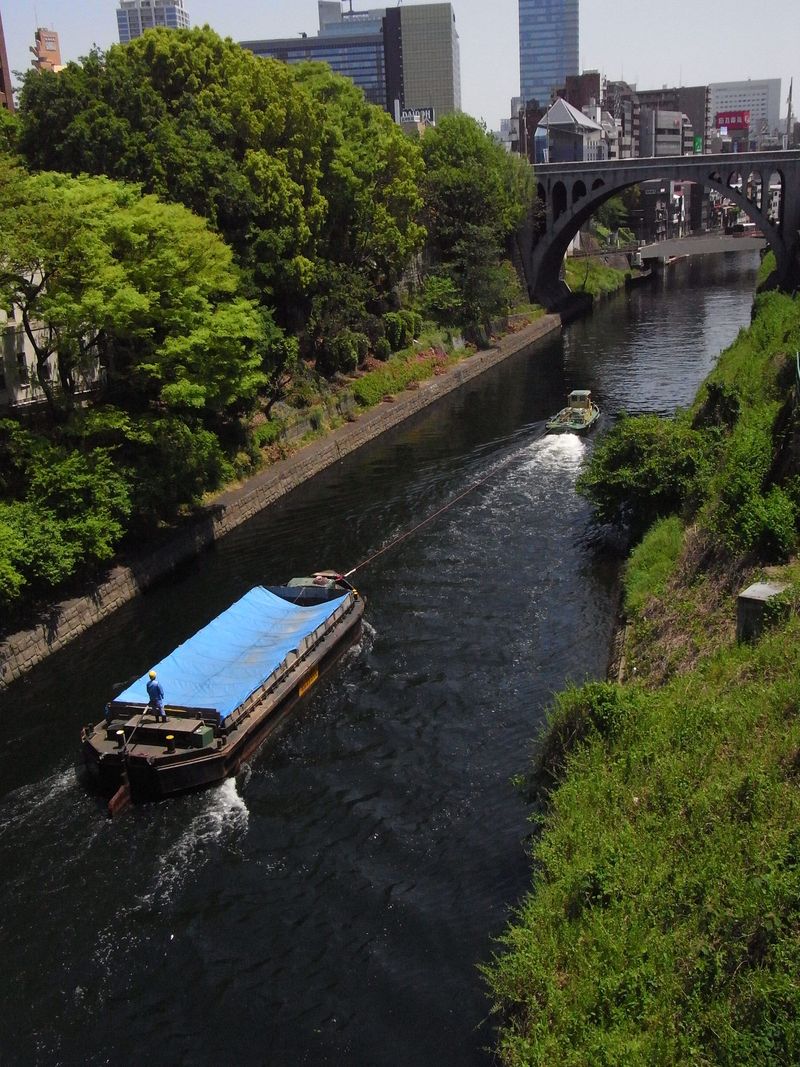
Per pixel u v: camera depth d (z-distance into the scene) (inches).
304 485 1807.3
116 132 1683.1
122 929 725.9
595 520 1409.9
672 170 3526.1
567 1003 541.6
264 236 1875.0
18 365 1439.5
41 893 764.6
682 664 869.8
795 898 524.7
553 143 5821.9
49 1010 658.2
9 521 1123.3
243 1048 621.9
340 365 2283.5
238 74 2033.7
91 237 1221.7
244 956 695.1
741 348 1941.4
